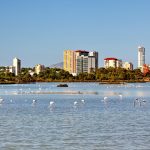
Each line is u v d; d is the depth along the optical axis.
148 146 50.69
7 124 70.12
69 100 140.25
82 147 50.62
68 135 58.56
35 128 65.25
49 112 92.31
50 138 56.28
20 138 56.28
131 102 128.25
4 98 154.88
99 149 49.47
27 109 101.25
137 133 59.72
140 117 80.44
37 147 50.66
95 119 77.25
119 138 55.91
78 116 82.94
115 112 91.69
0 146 51.19
